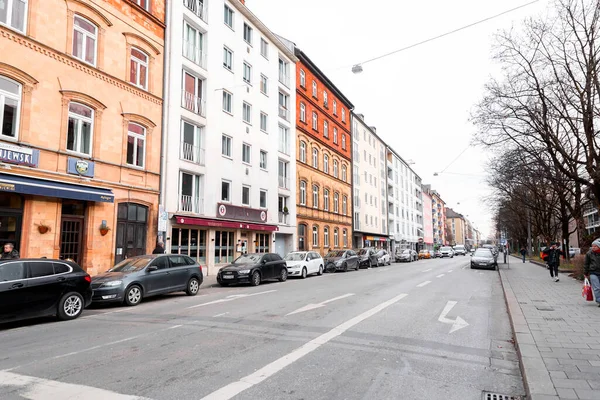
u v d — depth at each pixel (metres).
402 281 17.91
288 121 31.56
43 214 13.63
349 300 11.62
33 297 8.52
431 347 6.45
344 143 43.72
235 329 7.70
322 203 36.97
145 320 8.93
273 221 28.17
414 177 83.19
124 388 4.52
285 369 5.23
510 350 6.38
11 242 12.84
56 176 13.97
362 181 49.06
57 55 14.37
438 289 14.62
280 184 30.20
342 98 43.38
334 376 4.98
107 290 10.88
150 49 18.75
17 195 13.09
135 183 17.41
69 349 6.34
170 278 12.81
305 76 35.16
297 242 31.75
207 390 4.46
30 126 13.30
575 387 4.32
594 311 9.27
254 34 27.53
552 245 17.39
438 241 116.19
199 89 22.11
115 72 16.83
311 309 10.02
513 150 19.17
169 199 18.98
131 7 17.78
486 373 5.22
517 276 20.28
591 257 10.15
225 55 24.38
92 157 15.45
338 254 27.48
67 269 9.45
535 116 17.98
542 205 35.25
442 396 4.39
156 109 18.88
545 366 5.07
